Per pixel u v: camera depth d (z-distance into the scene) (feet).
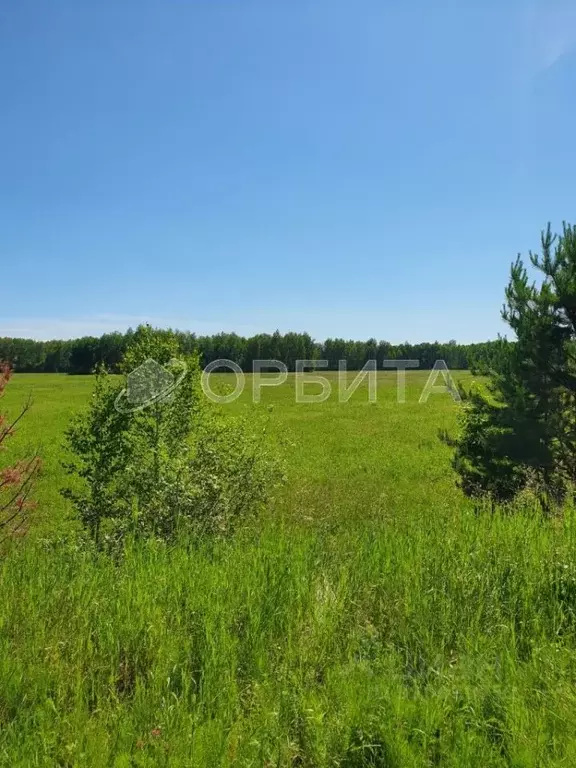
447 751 9.04
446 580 14.82
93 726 9.71
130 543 20.43
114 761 8.89
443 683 11.02
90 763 8.87
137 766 8.80
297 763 9.34
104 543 22.88
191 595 14.15
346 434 75.36
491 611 13.65
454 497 38.78
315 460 55.77
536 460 26.08
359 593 14.84
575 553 15.90
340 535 22.63
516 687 10.44
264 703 10.25
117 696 10.94
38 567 17.57
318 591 14.57
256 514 28.94
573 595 14.21
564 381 25.77
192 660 11.89
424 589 14.44
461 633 12.62
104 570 17.21
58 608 13.60
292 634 12.81
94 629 12.89
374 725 9.49
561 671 10.98
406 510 35.12
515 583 14.65
